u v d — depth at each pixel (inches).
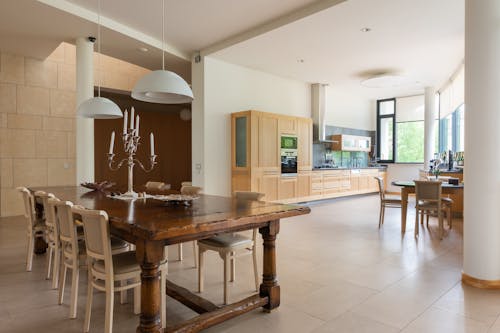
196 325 77.0
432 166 266.4
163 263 82.4
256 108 276.8
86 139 202.8
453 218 238.5
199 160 244.4
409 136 397.4
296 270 126.5
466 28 111.7
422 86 336.8
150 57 240.2
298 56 240.5
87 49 201.2
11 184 245.8
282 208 91.1
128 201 108.2
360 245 163.8
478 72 108.3
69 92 271.4
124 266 79.6
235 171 255.4
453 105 302.5
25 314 90.8
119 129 402.3
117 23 191.9
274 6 172.9
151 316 70.5
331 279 116.8
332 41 209.2
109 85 296.8
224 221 74.2
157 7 173.3
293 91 311.7
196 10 177.0
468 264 112.3
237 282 114.2
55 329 82.7
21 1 156.5
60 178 266.5
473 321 85.7
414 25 184.7
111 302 76.4
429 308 93.4
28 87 252.2
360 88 353.1
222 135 251.9
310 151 300.2
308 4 171.3
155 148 437.4
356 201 339.6
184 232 67.6
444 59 246.2
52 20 177.5
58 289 108.8
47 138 260.8
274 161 263.7
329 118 364.5
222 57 242.7
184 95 119.1
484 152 107.9
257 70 277.3
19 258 142.3
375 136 427.2
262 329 82.7
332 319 87.6
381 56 239.5
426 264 133.0
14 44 218.7
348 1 157.2
